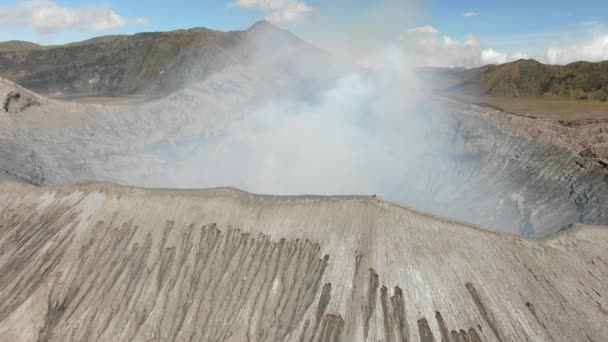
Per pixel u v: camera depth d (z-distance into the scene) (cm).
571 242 4291
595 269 4100
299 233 4372
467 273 3944
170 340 3966
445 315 3734
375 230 4216
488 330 3656
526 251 4116
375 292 3881
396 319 3734
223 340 3875
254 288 4138
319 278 4072
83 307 4225
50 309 4250
